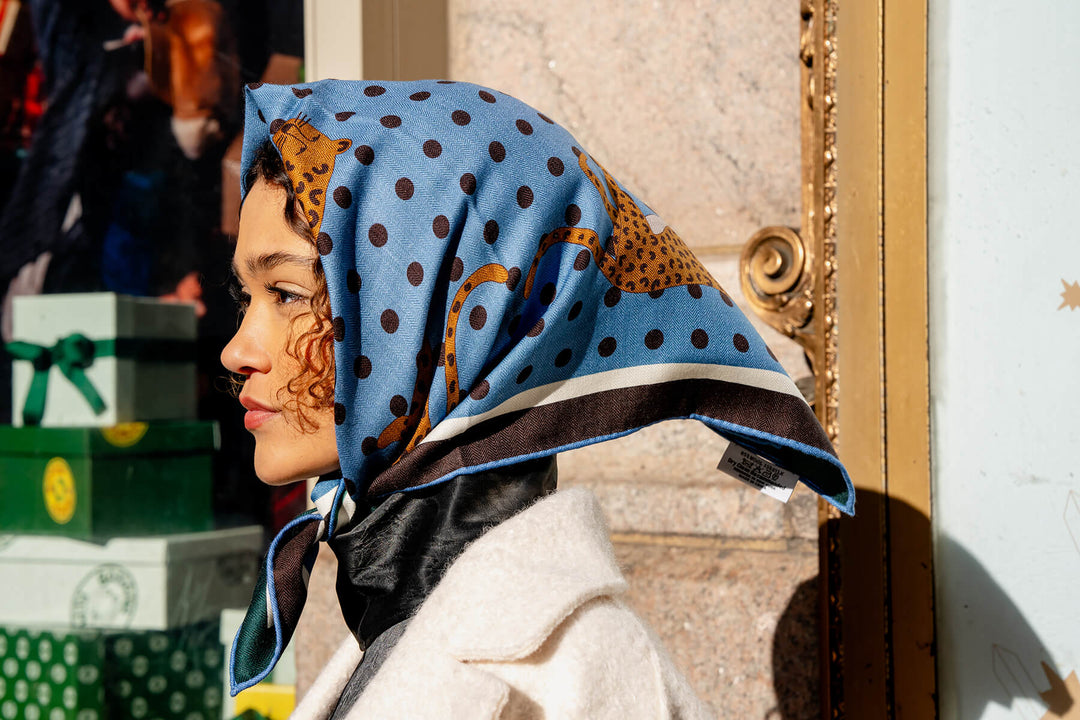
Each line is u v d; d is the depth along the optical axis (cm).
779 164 143
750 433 84
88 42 226
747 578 133
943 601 123
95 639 209
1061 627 116
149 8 220
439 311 78
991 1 120
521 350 78
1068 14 116
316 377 79
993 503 121
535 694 65
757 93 145
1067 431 117
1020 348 119
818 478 92
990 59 121
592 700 63
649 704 66
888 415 126
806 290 133
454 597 68
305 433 82
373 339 78
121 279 225
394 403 78
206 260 218
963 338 123
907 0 125
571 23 158
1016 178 120
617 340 82
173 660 209
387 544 78
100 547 210
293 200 79
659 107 151
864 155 127
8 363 227
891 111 126
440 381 78
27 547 215
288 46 206
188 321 219
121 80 224
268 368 82
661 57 151
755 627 132
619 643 67
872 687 125
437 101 82
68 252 229
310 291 80
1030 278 119
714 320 85
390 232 77
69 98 229
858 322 128
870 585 125
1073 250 116
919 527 124
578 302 80
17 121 233
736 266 144
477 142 79
